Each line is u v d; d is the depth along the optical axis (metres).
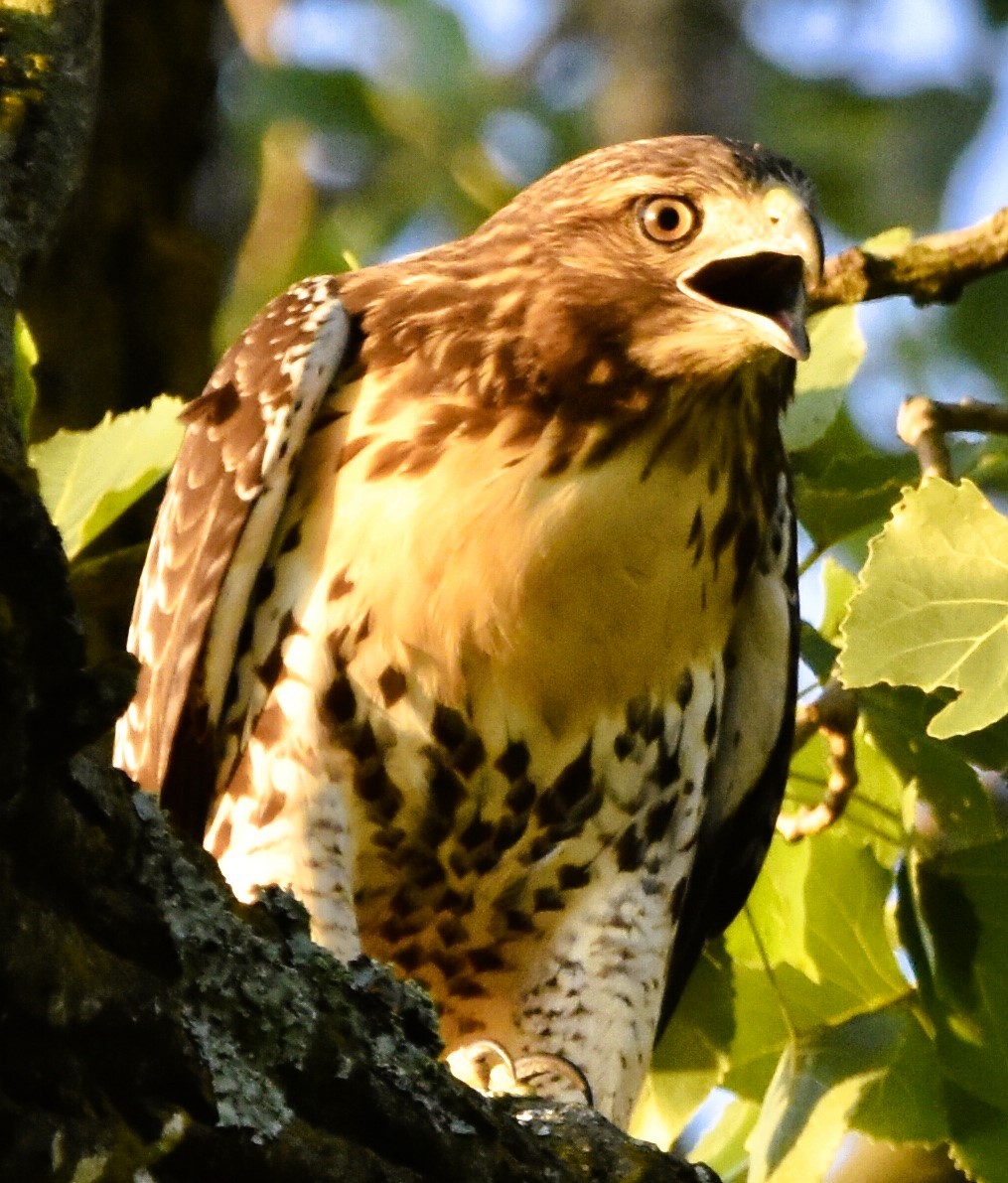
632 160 8.88
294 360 8.74
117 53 11.75
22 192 5.63
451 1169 5.45
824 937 9.26
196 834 9.10
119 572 10.26
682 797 9.22
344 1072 5.25
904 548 7.71
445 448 8.56
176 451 9.08
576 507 8.50
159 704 9.09
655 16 18.84
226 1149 4.86
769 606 9.32
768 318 8.47
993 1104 8.85
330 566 8.63
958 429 9.38
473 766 8.76
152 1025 4.71
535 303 8.73
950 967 8.83
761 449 9.01
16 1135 4.40
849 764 8.98
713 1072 9.62
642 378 8.61
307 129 16.73
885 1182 11.02
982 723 7.56
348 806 8.77
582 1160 6.41
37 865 4.60
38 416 11.32
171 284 11.73
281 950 5.32
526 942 9.30
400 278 9.12
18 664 4.38
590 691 8.77
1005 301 16.36
